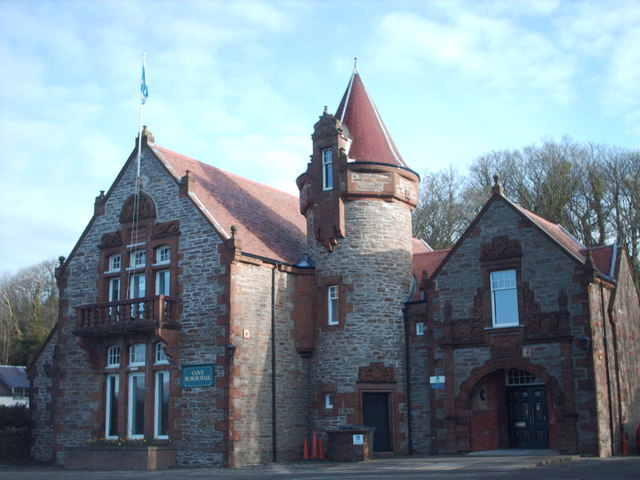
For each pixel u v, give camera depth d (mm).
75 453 26203
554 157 48531
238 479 18938
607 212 45188
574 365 24000
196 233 27156
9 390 52219
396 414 27641
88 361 28516
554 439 25688
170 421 26172
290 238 31453
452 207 51781
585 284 24250
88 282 30125
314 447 27344
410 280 29531
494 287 26234
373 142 29969
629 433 25906
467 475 18047
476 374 25859
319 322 28656
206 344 26000
